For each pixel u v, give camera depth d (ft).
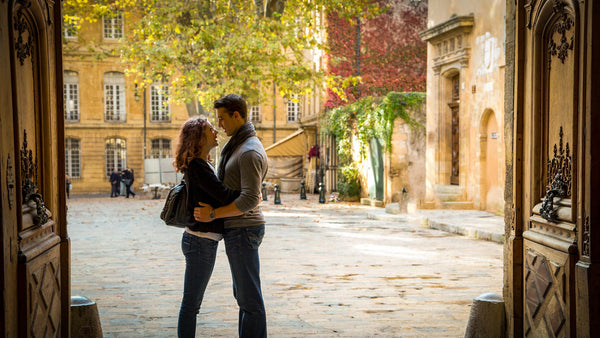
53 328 11.11
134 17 123.65
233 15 71.67
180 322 12.55
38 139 10.73
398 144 66.59
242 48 66.33
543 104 11.92
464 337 14.79
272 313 18.71
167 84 130.21
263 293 21.77
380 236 40.06
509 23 13.76
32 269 9.68
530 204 12.40
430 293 21.76
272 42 66.59
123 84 129.08
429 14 62.03
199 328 16.80
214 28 69.15
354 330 16.67
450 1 57.11
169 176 105.19
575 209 10.16
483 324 13.94
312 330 16.67
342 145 80.07
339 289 22.48
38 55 10.74
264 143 130.93
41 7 10.73
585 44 9.67
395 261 29.30
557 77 11.19
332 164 85.81
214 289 22.48
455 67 55.67
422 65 85.66
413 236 39.96
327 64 84.53
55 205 11.56
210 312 18.74
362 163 76.23
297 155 101.91
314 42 66.64
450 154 58.90
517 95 12.89
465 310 19.08
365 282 23.88
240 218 12.39
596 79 9.38
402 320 17.80
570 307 10.09
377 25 84.74
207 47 69.62
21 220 9.33
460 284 23.48
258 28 67.21
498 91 48.19
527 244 12.56
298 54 71.00
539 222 11.73
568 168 10.63
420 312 18.84
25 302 9.25
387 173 66.80
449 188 57.11
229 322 17.48
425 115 66.74
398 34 85.20
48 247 10.55
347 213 60.64
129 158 128.98
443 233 41.63
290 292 21.93
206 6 73.36
